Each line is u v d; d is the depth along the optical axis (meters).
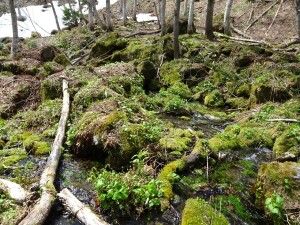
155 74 12.17
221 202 5.09
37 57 13.14
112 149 6.02
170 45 13.38
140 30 20.53
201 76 11.80
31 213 4.49
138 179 5.30
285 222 4.37
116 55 13.98
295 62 11.47
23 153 6.73
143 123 6.79
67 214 4.79
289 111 8.03
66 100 8.43
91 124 6.49
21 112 8.88
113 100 7.77
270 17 20.12
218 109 9.89
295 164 5.01
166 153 6.27
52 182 5.40
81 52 17.44
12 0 13.90
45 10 35.25
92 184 5.60
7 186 5.12
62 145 6.81
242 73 11.31
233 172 5.95
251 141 7.03
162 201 4.93
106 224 4.42
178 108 9.20
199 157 6.07
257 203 4.96
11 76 11.04
